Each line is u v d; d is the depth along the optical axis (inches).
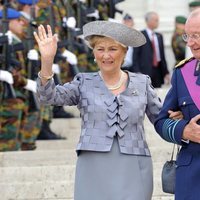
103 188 441.4
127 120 444.5
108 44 443.2
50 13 839.1
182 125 418.9
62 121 892.0
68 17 896.3
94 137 442.6
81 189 444.5
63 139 849.5
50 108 837.8
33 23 773.3
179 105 427.5
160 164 655.8
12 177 637.9
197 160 418.9
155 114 455.2
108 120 443.5
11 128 738.2
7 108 734.5
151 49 1082.7
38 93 441.7
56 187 620.1
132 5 1451.8
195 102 420.8
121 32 440.5
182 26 1135.6
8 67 727.7
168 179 442.9
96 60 449.1
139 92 450.9
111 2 1009.5
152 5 1454.2
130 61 1061.1
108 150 440.1
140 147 445.7
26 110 768.3
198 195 416.8
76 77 455.5
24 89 759.1
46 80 438.3
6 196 618.2
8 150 743.7
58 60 829.2
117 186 440.8
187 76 427.2
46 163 692.1
